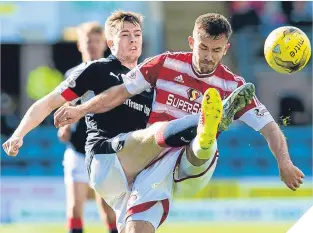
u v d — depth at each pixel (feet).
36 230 105.60
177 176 56.54
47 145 126.93
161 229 105.91
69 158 81.51
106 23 63.41
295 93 140.15
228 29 54.34
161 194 55.36
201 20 54.24
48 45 134.51
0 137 131.95
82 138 80.33
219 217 115.44
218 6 141.38
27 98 136.87
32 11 131.34
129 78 55.98
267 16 138.41
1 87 136.56
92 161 57.82
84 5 130.11
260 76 139.64
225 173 126.72
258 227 108.78
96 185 57.62
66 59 135.74
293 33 54.34
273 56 54.54
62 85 59.06
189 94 55.83
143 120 58.80
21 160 125.90
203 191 117.39
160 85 56.03
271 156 127.54
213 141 50.70
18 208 115.14
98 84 59.36
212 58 54.29
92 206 112.06
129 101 58.39
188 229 106.32
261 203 116.26
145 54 136.15
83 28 81.51
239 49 139.23
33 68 135.95
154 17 135.85
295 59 54.29
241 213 115.75
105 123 58.39
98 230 103.60
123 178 56.39
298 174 54.90
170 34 142.51
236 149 127.85
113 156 56.44
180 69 55.93
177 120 52.70
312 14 137.28
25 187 117.08
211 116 49.55
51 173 126.31
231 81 56.13
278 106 140.15
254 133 128.16
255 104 56.59
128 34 61.46
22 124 57.77
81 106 56.13
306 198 117.29
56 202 116.47
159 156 56.03
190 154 53.72
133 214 55.06
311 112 139.74
